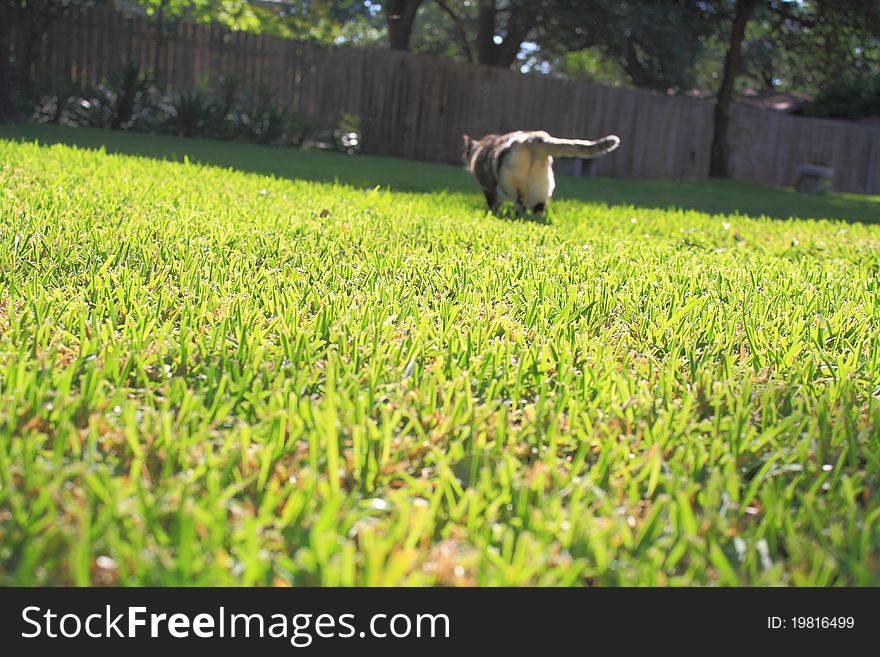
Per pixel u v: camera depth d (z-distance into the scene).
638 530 1.70
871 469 2.07
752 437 2.21
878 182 23.20
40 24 15.96
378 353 2.69
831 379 2.78
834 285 4.66
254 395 2.23
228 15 20.20
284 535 1.65
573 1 22.06
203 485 1.80
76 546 1.47
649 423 2.32
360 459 1.93
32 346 2.55
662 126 20.75
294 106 18.14
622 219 7.92
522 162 7.41
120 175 7.28
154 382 2.41
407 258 4.52
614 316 3.55
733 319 3.54
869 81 30.02
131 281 3.36
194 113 16.47
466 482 1.94
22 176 6.52
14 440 1.88
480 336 2.97
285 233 5.06
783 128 22.06
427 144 19.11
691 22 23.77
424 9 33.75
